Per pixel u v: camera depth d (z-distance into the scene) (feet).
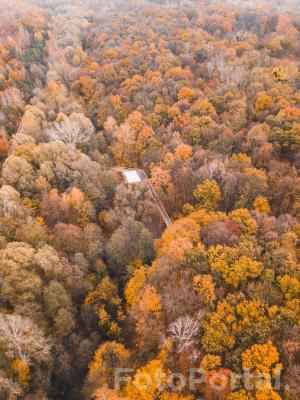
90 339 203.72
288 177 246.47
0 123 395.14
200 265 188.96
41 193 277.64
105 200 286.87
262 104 332.60
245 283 180.65
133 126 346.33
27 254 210.18
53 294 200.23
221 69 407.85
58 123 361.10
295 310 160.97
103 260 247.09
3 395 159.12
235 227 211.61
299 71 403.34
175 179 283.79
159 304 179.93
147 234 240.73
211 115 335.88
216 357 151.23
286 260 180.86
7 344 170.30
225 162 272.31
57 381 188.65
